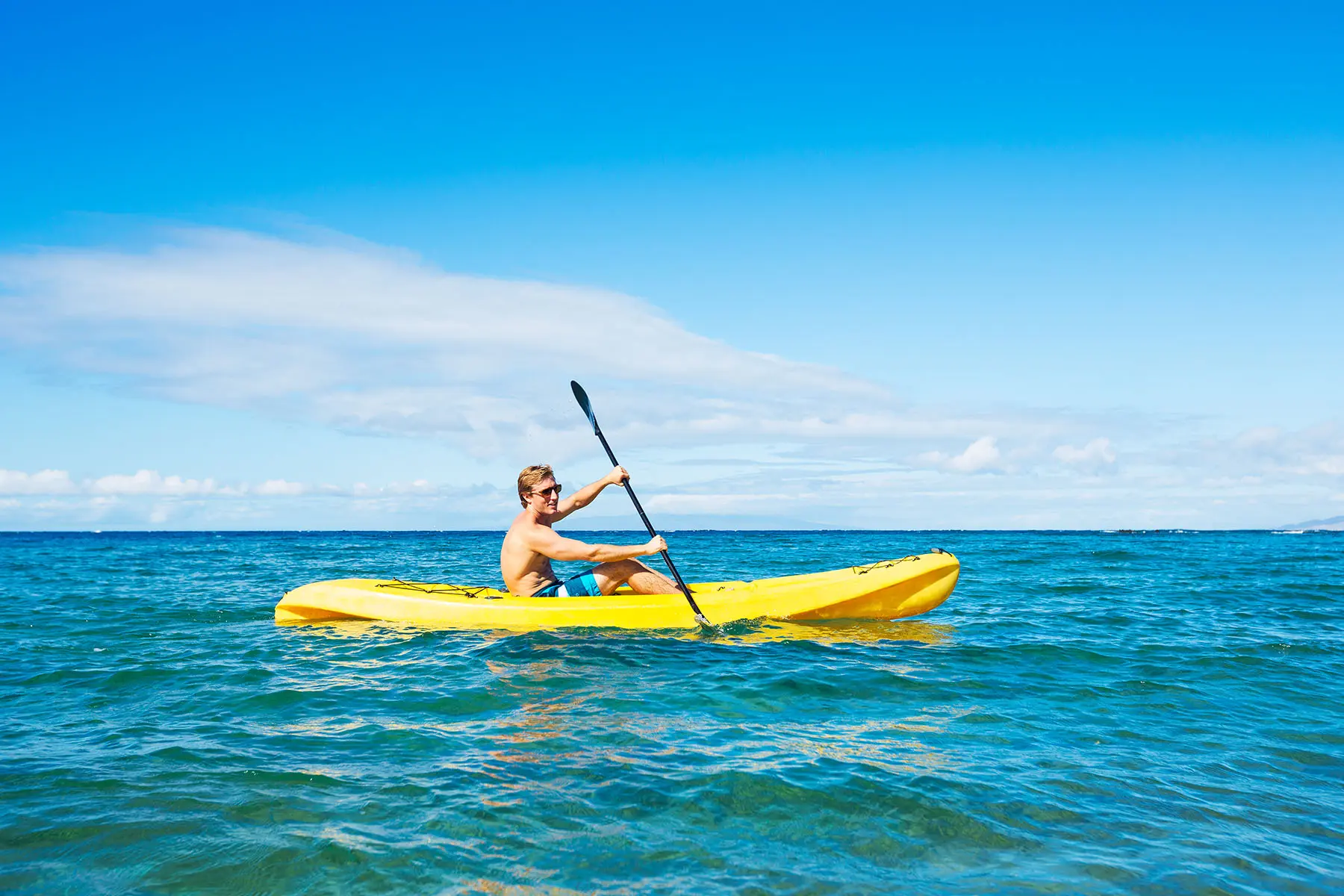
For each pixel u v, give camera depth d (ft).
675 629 20.01
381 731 11.93
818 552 77.46
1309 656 18.04
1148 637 20.48
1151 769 10.49
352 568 51.83
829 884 7.36
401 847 7.98
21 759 10.68
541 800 9.20
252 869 7.56
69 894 7.13
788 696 13.94
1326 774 10.41
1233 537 155.84
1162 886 7.39
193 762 10.53
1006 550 76.69
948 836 8.41
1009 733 12.01
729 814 8.86
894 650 18.06
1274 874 7.63
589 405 23.79
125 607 28.02
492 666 16.06
